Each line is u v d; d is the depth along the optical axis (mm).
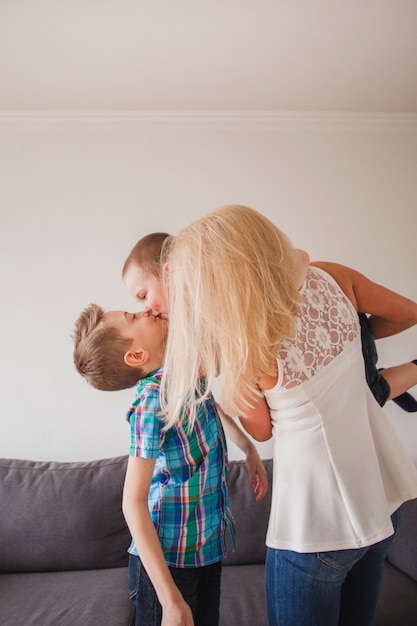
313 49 1762
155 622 965
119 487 1886
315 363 860
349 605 1070
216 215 860
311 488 881
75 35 1647
